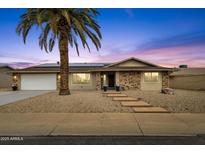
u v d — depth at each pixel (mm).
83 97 12172
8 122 5363
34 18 12102
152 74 19859
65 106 8344
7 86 28672
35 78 21609
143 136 4090
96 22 13438
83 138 4004
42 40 14414
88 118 5859
